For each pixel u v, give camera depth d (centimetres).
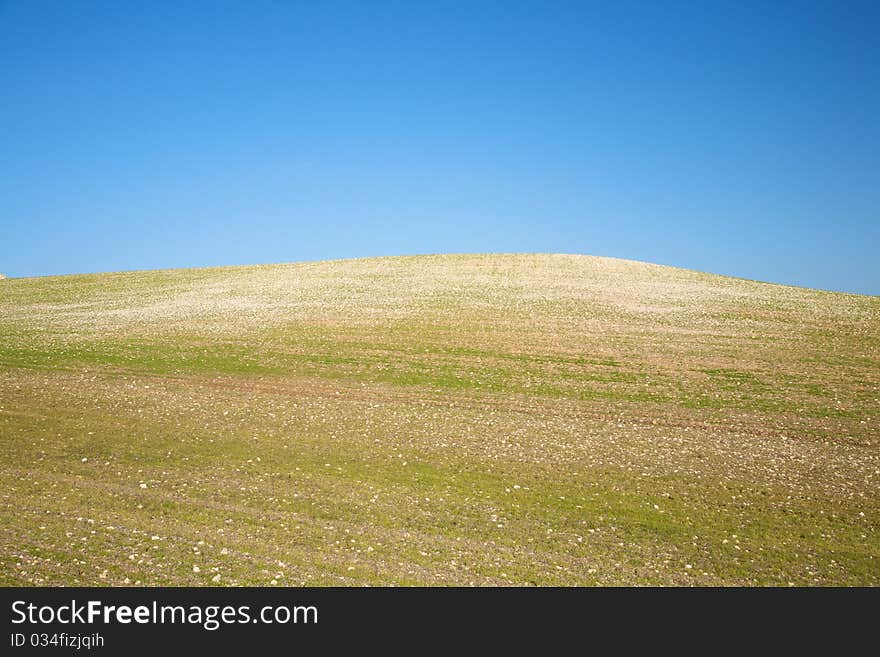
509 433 2948
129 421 2952
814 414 3366
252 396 3534
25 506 1873
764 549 1828
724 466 2556
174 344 4850
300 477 2281
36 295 7750
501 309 6225
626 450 2738
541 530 1905
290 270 9150
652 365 4381
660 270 8788
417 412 3291
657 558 1747
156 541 1680
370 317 5900
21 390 3478
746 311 6212
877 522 2039
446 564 1650
